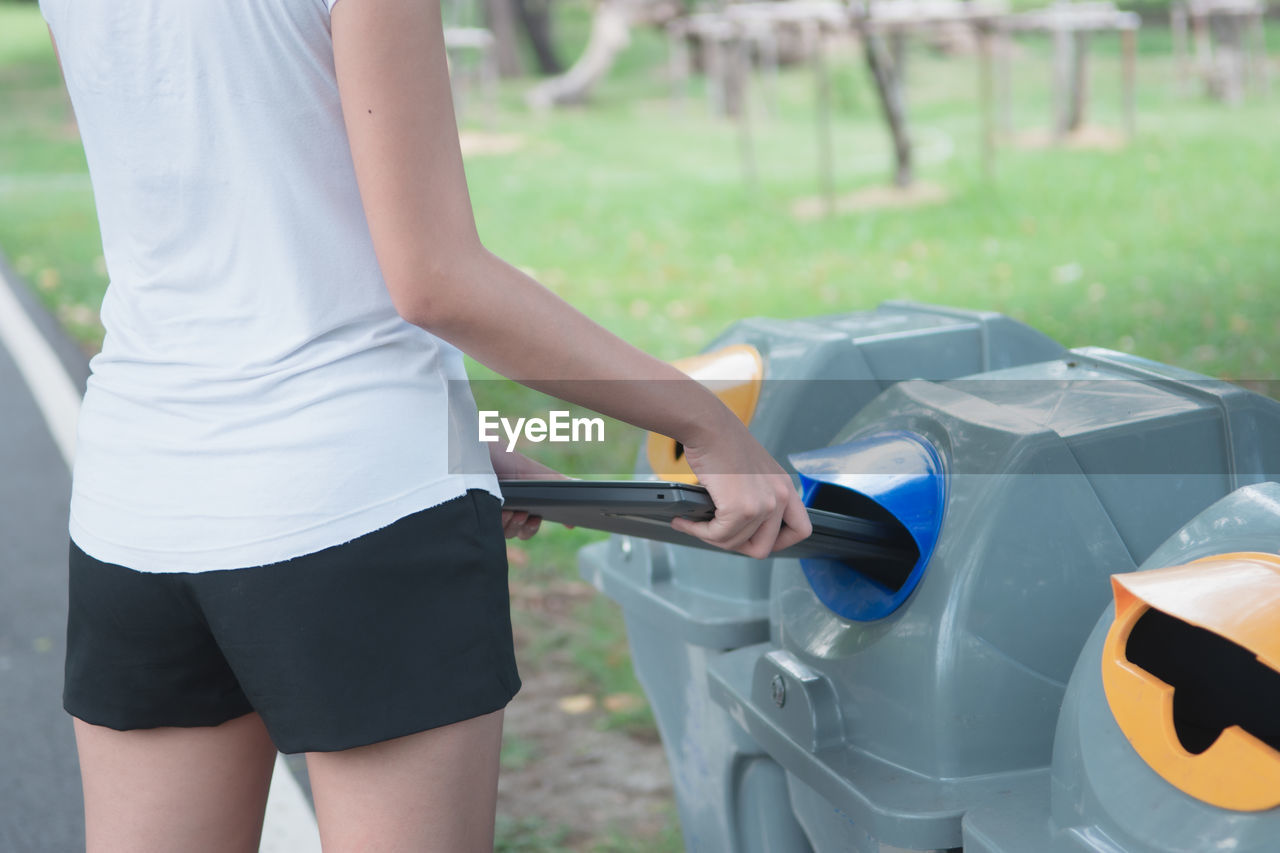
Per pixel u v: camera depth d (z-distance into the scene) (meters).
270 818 2.67
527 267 9.21
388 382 1.15
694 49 22.78
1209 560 1.08
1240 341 5.86
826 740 1.36
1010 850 1.11
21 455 5.64
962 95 19.03
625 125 18.17
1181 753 1.01
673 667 1.82
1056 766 1.13
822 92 10.81
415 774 1.16
